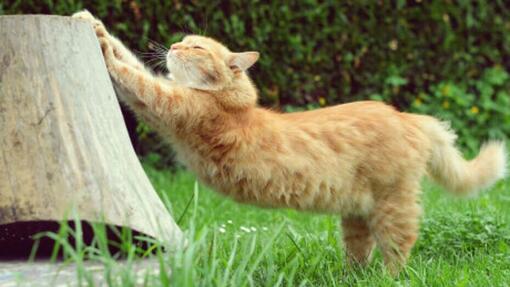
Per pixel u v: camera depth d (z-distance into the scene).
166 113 4.86
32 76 4.16
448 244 5.51
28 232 4.48
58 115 4.14
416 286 4.46
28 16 4.24
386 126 5.17
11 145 4.07
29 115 4.11
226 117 4.99
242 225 6.11
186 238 4.10
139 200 4.25
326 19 8.91
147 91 4.79
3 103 4.12
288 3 8.67
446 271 4.70
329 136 5.08
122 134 4.43
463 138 9.55
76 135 4.15
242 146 4.95
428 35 9.48
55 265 4.01
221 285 3.73
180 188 7.67
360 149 5.09
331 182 5.03
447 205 6.53
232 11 8.42
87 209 4.02
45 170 4.05
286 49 8.79
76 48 4.32
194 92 5.00
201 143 4.98
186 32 8.21
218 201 7.01
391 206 5.17
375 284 4.57
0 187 4.02
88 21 4.50
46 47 4.23
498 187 7.83
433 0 9.39
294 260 4.40
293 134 5.05
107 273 3.53
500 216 5.92
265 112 5.20
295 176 4.98
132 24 8.07
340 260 5.11
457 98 9.55
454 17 9.59
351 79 9.26
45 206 4.00
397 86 9.44
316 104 9.12
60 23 4.30
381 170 5.12
